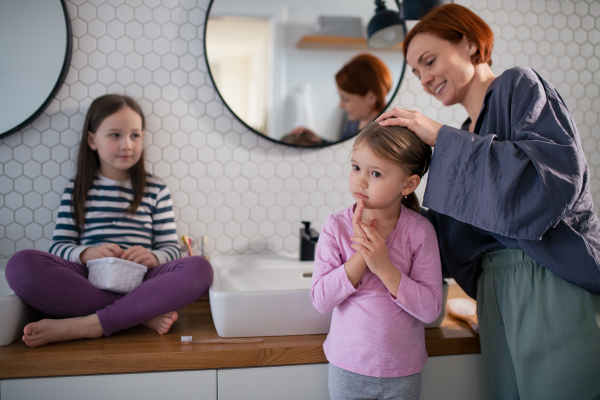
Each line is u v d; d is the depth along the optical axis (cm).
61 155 147
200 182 155
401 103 165
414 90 165
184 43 150
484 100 109
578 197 95
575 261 94
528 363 98
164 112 151
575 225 97
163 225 147
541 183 87
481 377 121
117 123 134
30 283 111
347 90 158
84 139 139
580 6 171
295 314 117
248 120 153
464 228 114
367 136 97
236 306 113
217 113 154
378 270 94
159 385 108
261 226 160
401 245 103
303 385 113
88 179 140
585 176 97
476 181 94
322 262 104
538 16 169
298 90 155
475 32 109
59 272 115
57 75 142
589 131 175
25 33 140
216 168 155
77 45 145
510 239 102
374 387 97
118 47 147
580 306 94
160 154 152
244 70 152
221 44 150
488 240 111
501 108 103
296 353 112
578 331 94
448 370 120
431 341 118
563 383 94
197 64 152
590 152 176
